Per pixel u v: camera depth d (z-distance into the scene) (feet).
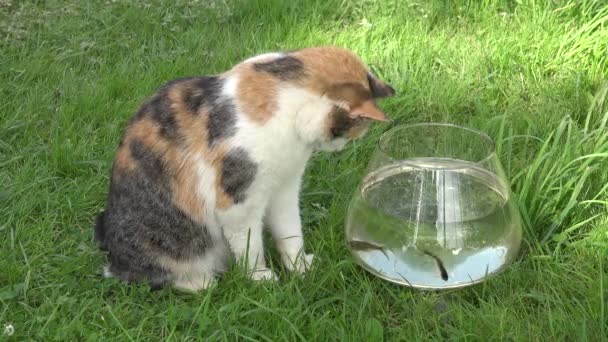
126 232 5.79
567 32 8.19
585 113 7.40
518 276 5.86
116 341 5.52
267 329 5.55
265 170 5.53
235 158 5.48
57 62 8.05
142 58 8.12
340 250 6.11
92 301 5.74
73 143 7.03
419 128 6.09
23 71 7.78
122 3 8.80
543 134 7.07
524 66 7.88
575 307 5.65
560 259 6.05
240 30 8.48
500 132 6.74
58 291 5.83
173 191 5.66
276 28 8.36
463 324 5.55
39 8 8.80
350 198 6.54
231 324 5.57
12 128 7.16
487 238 5.77
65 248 6.20
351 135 5.51
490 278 5.83
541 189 6.30
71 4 8.76
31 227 6.28
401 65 7.88
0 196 6.47
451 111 7.48
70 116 7.25
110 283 5.86
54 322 5.60
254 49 8.15
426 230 5.71
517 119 7.27
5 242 6.15
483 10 8.58
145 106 5.76
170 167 5.63
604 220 6.29
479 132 6.00
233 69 5.62
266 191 5.64
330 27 8.56
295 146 5.52
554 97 7.55
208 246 5.83
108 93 7.59
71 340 5.53
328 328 5.54
